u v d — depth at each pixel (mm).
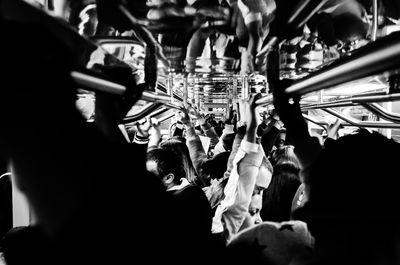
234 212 2111
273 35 1295
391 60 596
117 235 834
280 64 1645
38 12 691
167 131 5840
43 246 785
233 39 1343
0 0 605
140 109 2084
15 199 2385
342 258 787
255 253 1344
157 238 983
